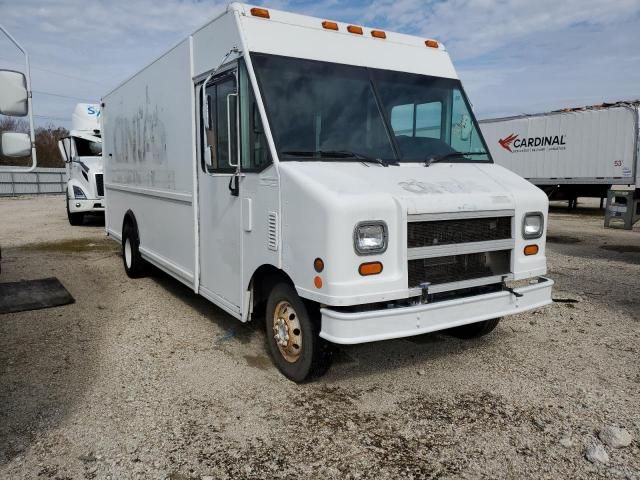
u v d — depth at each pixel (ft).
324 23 15.21
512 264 14.19
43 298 22.07
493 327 16.76
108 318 19.90
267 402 13.12
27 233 44.83
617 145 54.29
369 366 15.35
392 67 15.98
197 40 16.87
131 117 24.77
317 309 13.28
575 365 15.47
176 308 21.18
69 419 12.25
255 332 18.24
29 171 11.44
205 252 17.71
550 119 59.98
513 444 11.30
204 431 11.77
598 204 80.94
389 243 12.06
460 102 16.96
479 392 13.74
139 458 10.75
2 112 10.97
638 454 10.89
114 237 29.84
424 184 13.23
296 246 12.58
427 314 12.47
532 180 62.59
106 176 30.94
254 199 14.23
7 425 11.97
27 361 15.69
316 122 14.05
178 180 19.35
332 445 11.27
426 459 10.78
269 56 14.02
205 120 14.64
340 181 12.35
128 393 13.57
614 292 23.85
